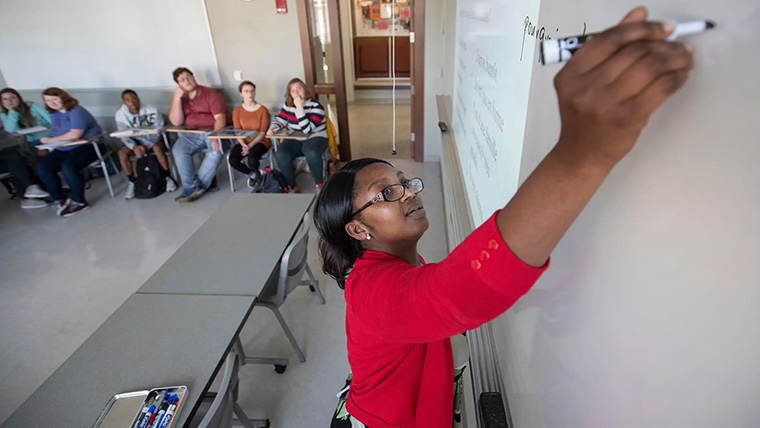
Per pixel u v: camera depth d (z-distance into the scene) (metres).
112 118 4.57
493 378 0.98
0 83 4.48
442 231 3.07
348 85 6.89
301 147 3.86
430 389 0.78
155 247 3.06
